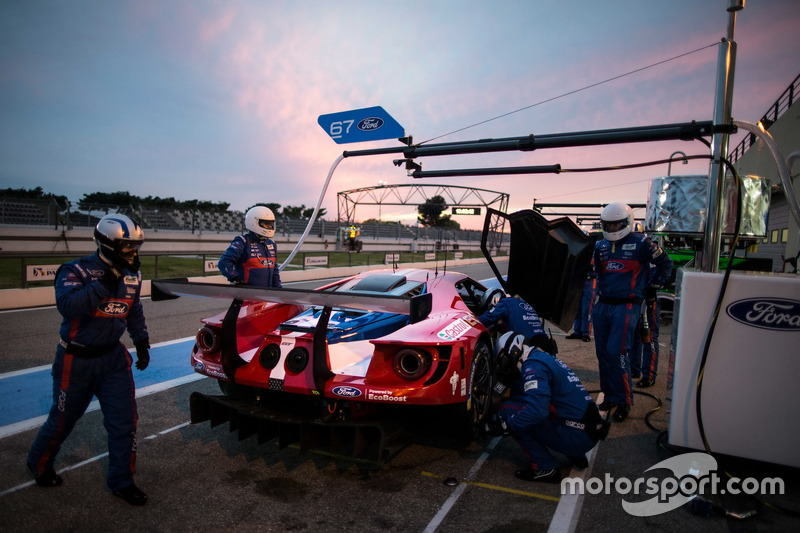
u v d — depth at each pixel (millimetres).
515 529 2160
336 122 4918
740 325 2564
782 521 2240
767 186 5547
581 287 3551
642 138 3273
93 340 2246
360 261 22844
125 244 2230
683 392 2717
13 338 5855
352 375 2572
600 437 2592
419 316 2029
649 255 3500
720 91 2754
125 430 2344
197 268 15758
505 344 2629
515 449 3080
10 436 3088
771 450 2537
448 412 2787
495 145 4000
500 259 35875
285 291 2279
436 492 2500
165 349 5539
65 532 2086
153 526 2152
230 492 2471
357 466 2797
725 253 7117
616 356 3564
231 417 2678
